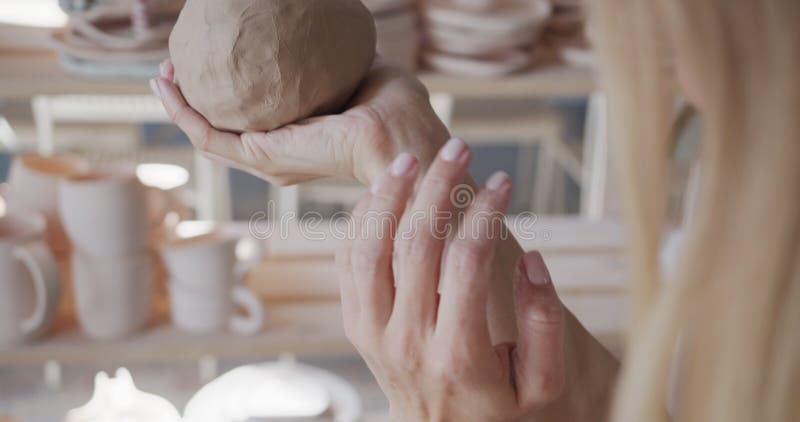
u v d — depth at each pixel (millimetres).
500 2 1251
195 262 1058
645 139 303
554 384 456
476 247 416
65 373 1985
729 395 314
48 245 1126
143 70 1035
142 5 1046
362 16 525
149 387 1944
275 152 506
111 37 1052
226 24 488
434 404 468
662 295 317
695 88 295
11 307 1023
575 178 3039
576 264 1304
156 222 1125
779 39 269
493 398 452
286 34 488
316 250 1315
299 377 1285
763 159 280
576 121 3230
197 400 1234
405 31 1085
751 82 278
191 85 507
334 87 507
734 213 293
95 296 1047
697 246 303
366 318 456
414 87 524
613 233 1420
